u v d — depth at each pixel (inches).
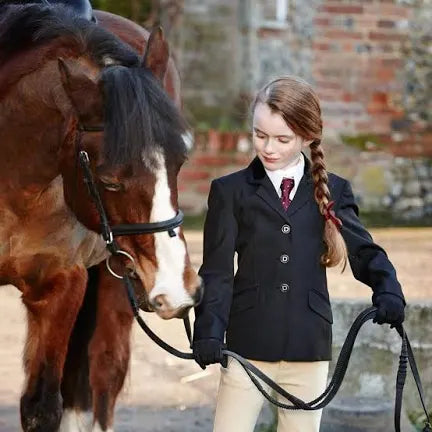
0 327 541.3
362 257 277.4
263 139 273.3
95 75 279.0
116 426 395.5
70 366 354.6
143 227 259.0
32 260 312.7
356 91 901.8
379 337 378.3
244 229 278.4
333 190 281.4
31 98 288.0
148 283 260.7
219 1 964.6
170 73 389.7
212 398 435.5
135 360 485.1
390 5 902.4
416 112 898.7
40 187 298.7
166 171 258.1
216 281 274.4
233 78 964.6
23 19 296.2
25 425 318.3
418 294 565.6
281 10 940.6
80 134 269.6
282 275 275.6
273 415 375.6
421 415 377.1
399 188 872.3
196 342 267.4
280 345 274.7
